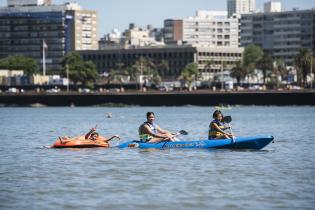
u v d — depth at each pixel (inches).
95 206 1533.0
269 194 1641.2
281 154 2415.1
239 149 2514.8
